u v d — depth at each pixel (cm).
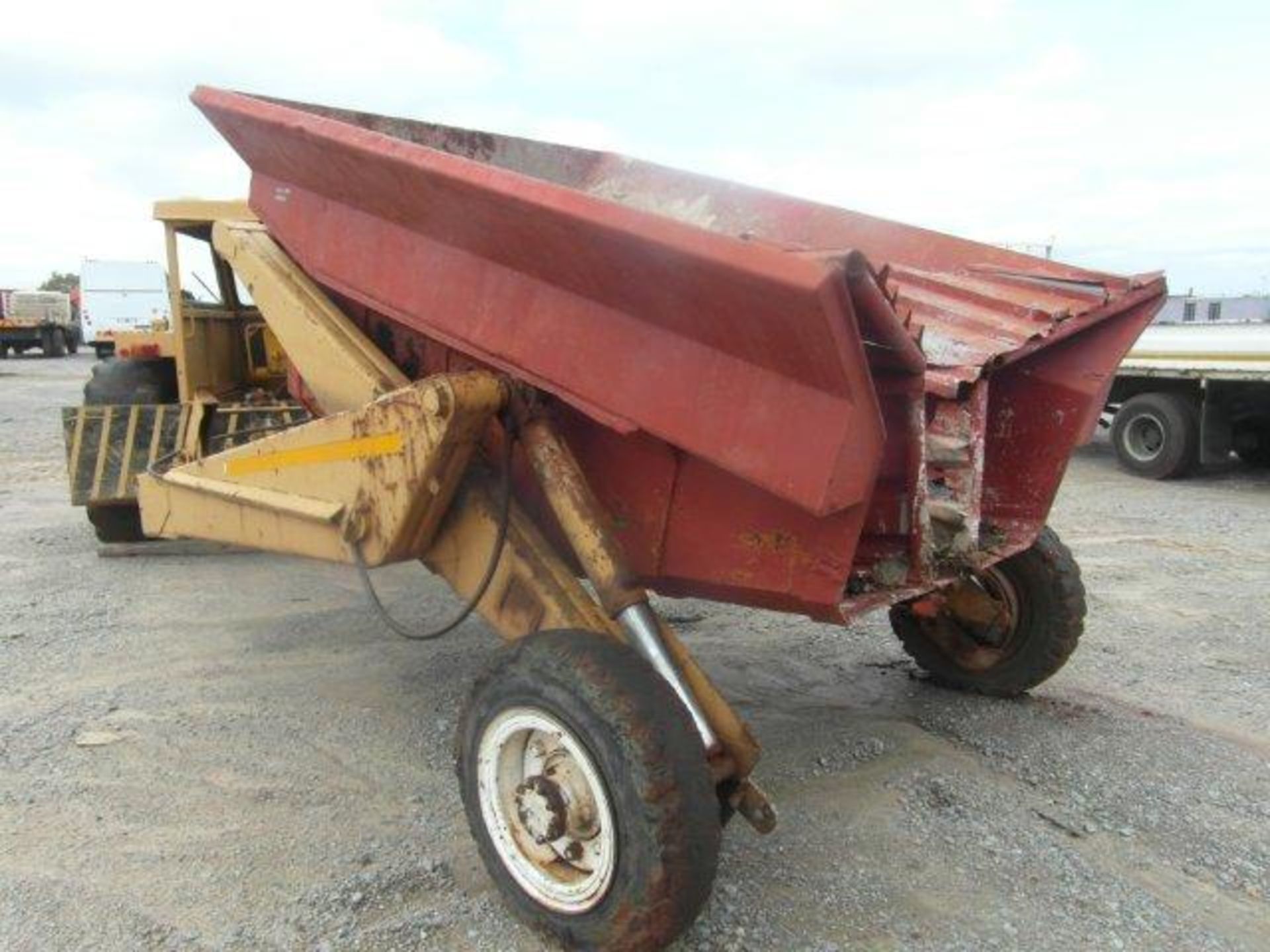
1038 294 411
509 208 295
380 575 696
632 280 277
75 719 458
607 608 312
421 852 352
